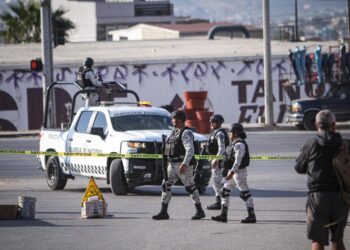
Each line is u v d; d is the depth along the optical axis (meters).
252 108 104.38
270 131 85.31
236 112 104.12
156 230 28.50
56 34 77.94
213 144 34.50
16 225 29.97
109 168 40.75
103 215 31.78
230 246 25.23
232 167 29.55
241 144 29.53
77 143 42.88
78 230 28.64
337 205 20.25
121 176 39.78
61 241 26.48
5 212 31.45
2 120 99.38
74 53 117.50
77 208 34.97
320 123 20.61
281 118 104.69
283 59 104.62
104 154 39.38
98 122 42.44
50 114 79.06
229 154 29.94
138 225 29.69
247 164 29.72
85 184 46.94
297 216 31.78
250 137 76.19
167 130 41.91
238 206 35.38
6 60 107.69
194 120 83.12
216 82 103.56
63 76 99.94
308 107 85.06
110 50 121.25
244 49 118.00
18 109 99.50
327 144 20.31
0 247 25.55
